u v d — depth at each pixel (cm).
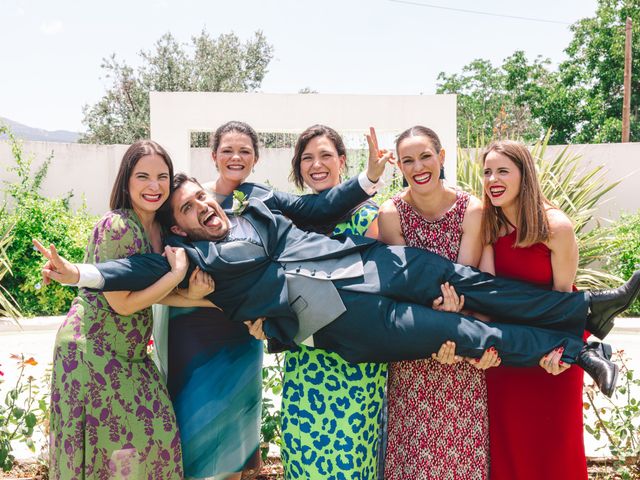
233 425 293
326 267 273
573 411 287
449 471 272
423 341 258
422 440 275
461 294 275
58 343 255
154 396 260
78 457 243
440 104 869
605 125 1942
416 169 273
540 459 287
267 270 269
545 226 272
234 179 326
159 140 838
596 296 279
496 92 2731
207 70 2230
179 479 265
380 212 299
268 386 375
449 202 288
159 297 250
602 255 870
